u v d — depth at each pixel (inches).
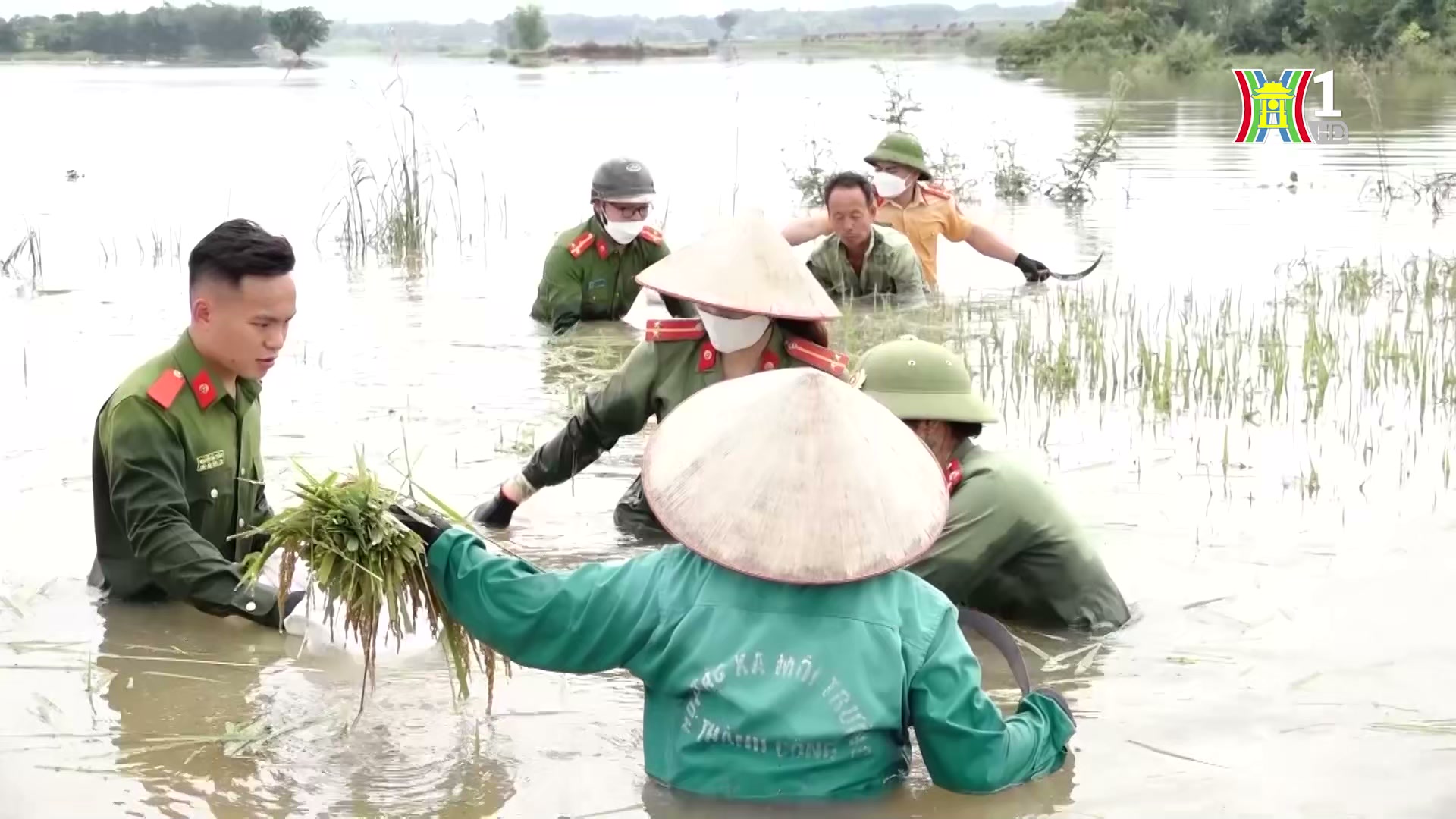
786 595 150.3
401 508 164.7
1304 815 156.8
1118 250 549.0
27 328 401.7
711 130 995.3
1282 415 319.3
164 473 209.3
